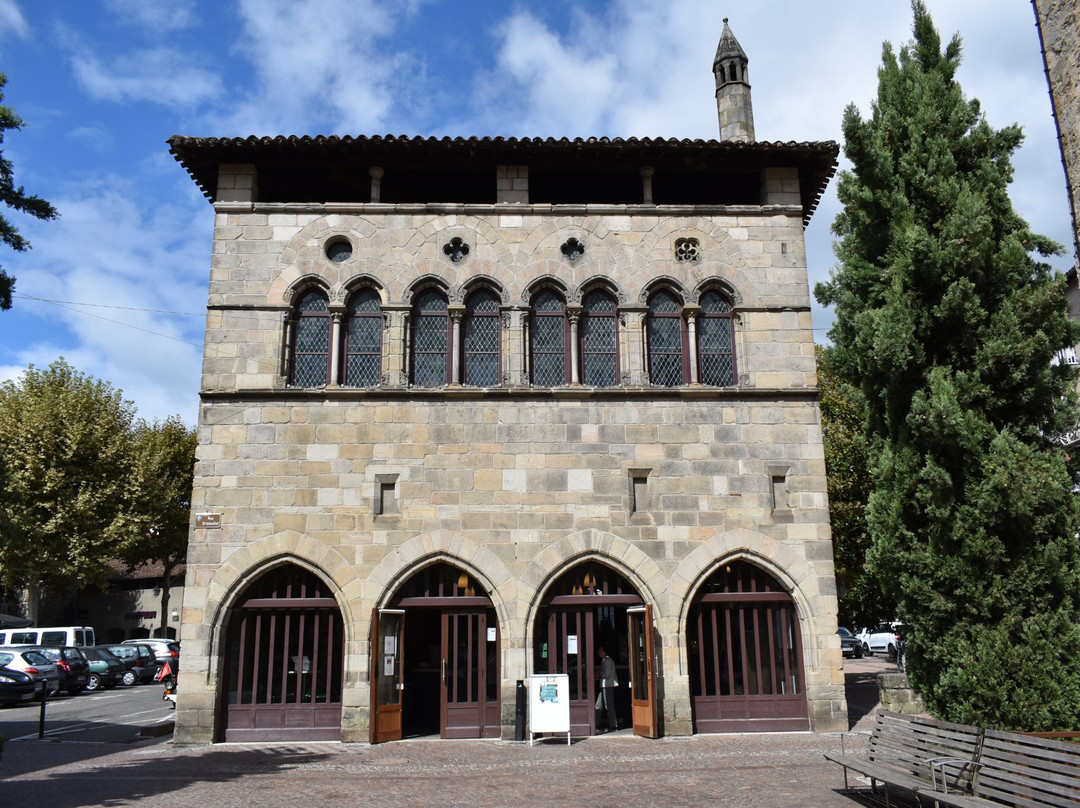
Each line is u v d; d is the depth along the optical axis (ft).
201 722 57.82
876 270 48.93
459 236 66.44
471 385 64.85
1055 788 29.07
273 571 61.05
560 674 57.88
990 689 39.50
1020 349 42.37
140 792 42.83
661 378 65.77
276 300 64.59
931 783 34.40
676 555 61.52
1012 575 40.68
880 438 47.88
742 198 75.66
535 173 71.87
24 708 92.07
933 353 45.34
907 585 42.96
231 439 61.77
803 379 65.00
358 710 58.39
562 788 43.42
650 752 53.31
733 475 63.00
